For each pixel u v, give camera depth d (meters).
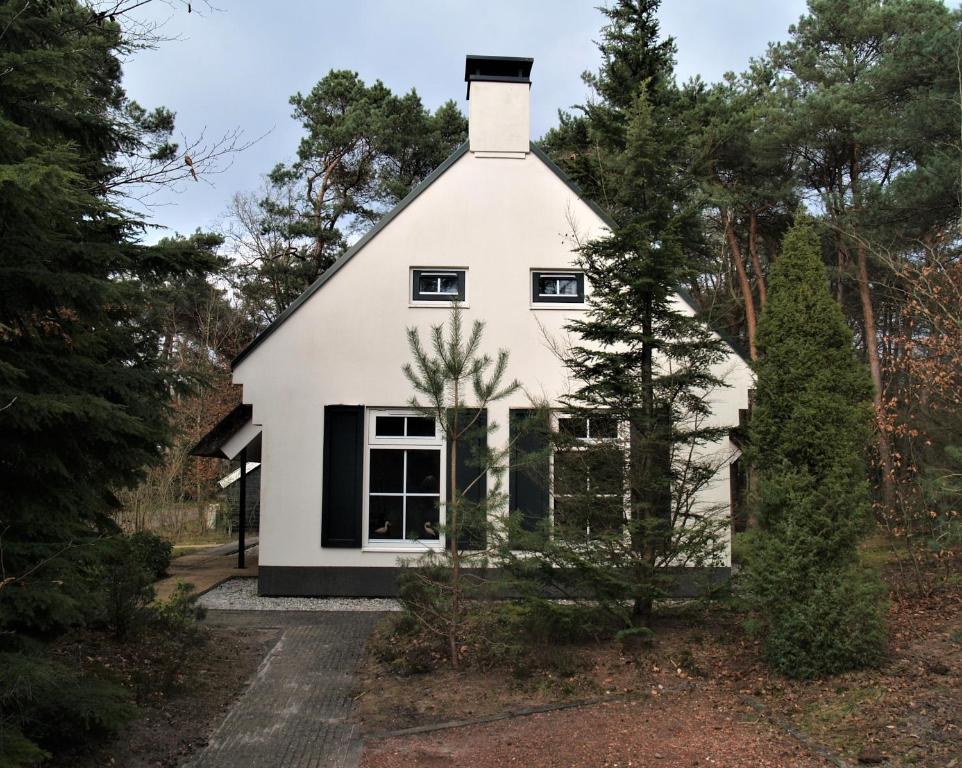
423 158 30.39
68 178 4.54
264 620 10.26
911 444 11.16
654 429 8.20
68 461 6.07
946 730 5.46
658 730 6.00
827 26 23.84
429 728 6.21
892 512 10.45
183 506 24.56
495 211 12.68
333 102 30.67
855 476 7.37
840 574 6.99
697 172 9.80
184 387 7.98
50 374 6.07
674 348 8.28
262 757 5.69
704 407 8.54
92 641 7.93
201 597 11.91
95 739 5.39
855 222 20.16
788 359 7.62
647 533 7.88
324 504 12.08
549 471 8.55
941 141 17.61
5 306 5.82
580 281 12.76
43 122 6.68
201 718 6.46
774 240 26.50
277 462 12.14
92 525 7.10
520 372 12.34
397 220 12.59
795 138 21.69
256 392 12.22
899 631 7.90
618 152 10.16
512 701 6.77
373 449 12.33
